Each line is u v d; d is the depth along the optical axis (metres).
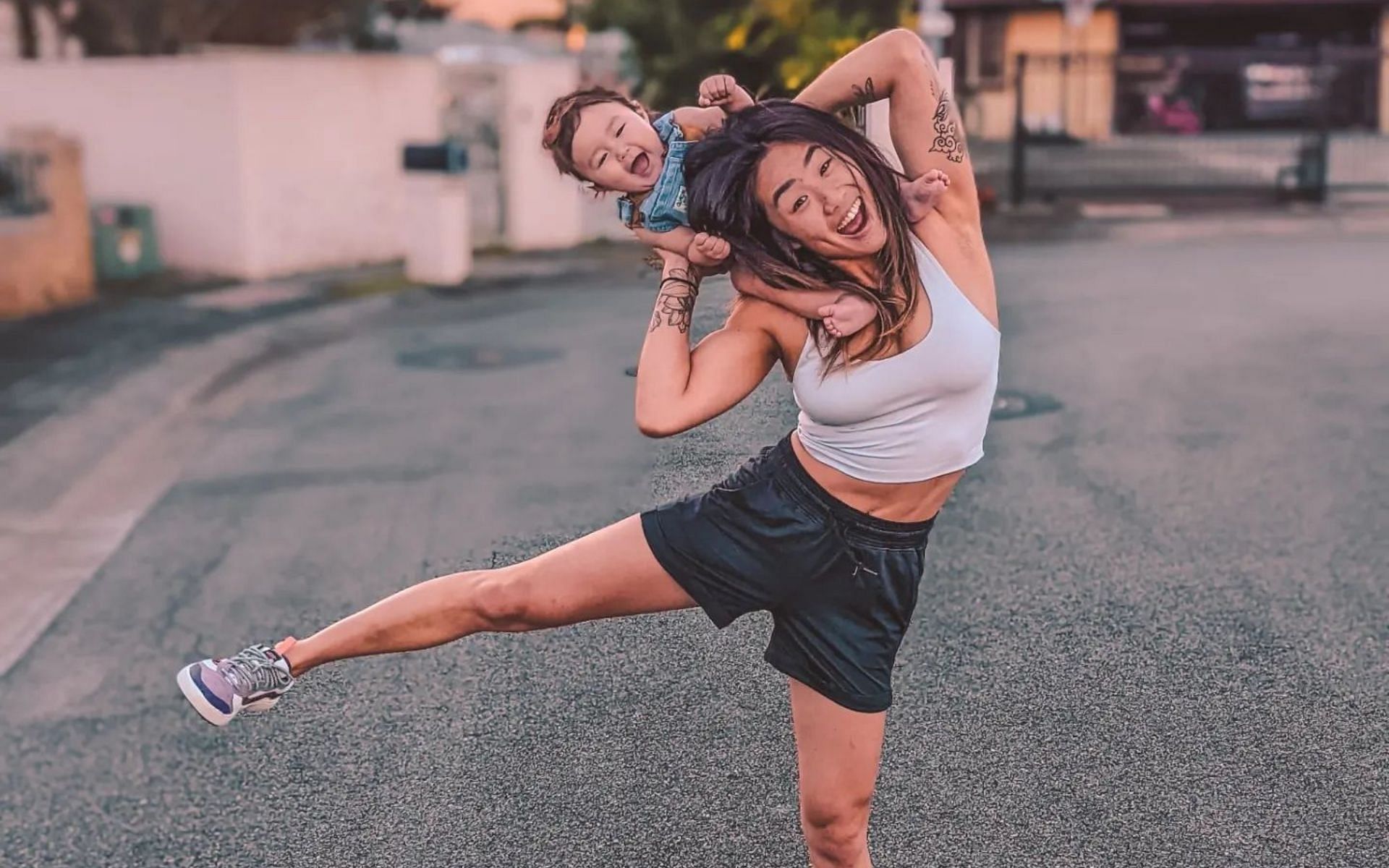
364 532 7.14
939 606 5.40
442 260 15.08
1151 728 4.44
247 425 9.63
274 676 3.00
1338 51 21.34
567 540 4.48
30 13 20.12
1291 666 4.82
